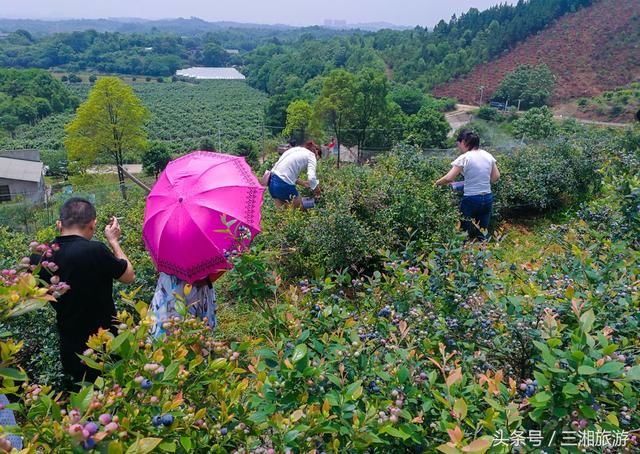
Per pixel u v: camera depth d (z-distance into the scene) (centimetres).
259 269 323
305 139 604
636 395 188
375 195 562
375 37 16975
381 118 5525
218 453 178
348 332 226
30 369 331
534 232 691
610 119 8006
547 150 812
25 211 1922
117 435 143
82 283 280
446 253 292
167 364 180
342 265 484
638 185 422
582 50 10638
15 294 155
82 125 4222
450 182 570
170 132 8919
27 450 136
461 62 11894
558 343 173
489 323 237
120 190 1784
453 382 174
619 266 285
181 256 332
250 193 365
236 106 11725
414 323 246
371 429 170
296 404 180
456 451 144
